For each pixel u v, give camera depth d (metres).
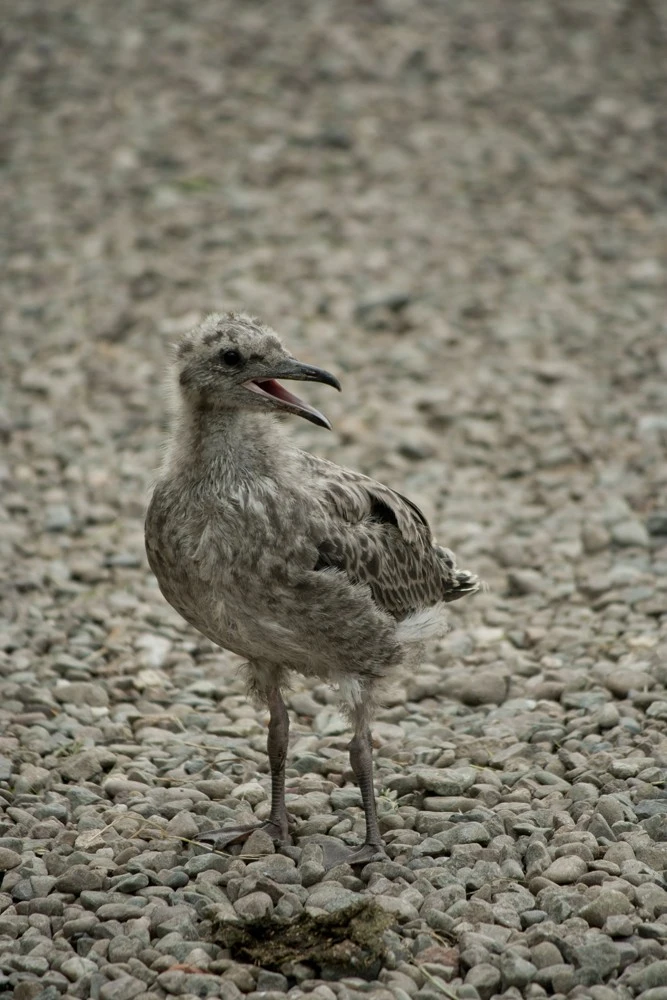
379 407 16.92
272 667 9.30
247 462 8.75
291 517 8.66
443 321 19.05
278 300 19.48
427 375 17.73
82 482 15.62
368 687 9.00
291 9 30.17
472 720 10.99
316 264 20.53
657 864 8.53
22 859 8.75
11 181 23.38
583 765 9.82
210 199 22.59
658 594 12.81
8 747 10.27
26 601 12.98
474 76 27.28
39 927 8.09
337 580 8.64
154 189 22.95
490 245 21.33
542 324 18.94
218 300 19.48
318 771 10.32
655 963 7.46
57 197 22.80
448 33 29.12
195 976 7.52
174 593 9.08
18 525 14.60
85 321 19.28
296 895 8.28
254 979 7.61
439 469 15.73
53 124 25.39
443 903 8.20
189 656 12.31
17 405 17.23
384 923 7.81
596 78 27.33
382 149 24.33
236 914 8.18
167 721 11.04
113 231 21.66
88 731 10.69
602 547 13.93
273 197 22.70
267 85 26.70
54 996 7.44
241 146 24.42
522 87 26.89
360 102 26.02
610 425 16.50
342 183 23.17
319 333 18.69
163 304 19.56
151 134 24.81
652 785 9.38
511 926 7.96
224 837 9.16
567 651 12.02
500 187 23.16
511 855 8.70
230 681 11.95
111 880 8.54
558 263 20.75
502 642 12.38
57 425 16.83
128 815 9.34
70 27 29.22
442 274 20.38
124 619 12.84
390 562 9.38
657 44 28.94
